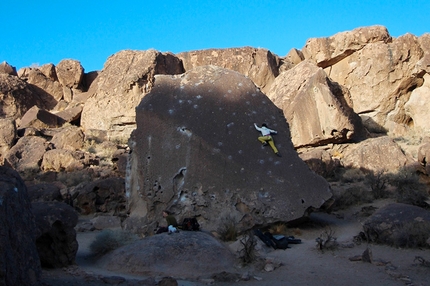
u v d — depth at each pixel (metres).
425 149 17.72
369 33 32.91
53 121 34.91
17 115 38.34
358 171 22.41
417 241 10.96
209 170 13.76
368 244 11.59
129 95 34.09
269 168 13.92
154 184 13.87
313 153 22.91
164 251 9.70
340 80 34.16
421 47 32.19
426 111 30.09
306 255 10.71
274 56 38.84
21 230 6.30
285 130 14.98
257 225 13.12
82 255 11.08
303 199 13.48
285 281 8.63
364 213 15.74
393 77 32.22
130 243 10.78
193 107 14.92
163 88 15.48
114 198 18.41
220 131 14.45
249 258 9.74
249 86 15.76
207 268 9.38
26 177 24.88
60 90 42.31
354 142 26.27
